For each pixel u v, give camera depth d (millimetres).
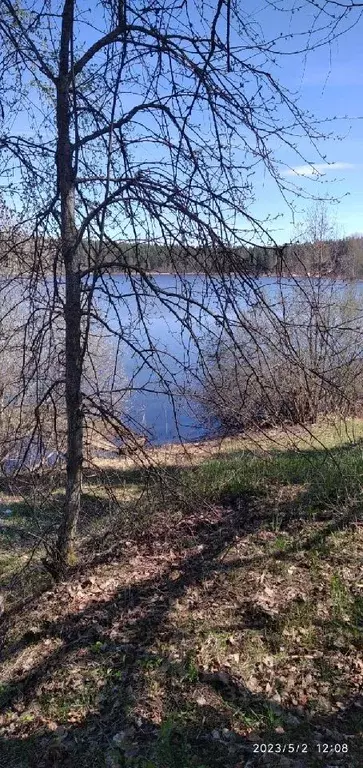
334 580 4629
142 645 4148
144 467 4805
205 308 3857
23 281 4879
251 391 5438
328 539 5277
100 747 3365
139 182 3945
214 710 3529
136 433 5926
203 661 3902
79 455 4895
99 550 5605
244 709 3527
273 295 5859
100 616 4520
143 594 4785
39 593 5023
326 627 4133
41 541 5035
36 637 4426
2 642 4449
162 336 5836
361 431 9438
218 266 3830
